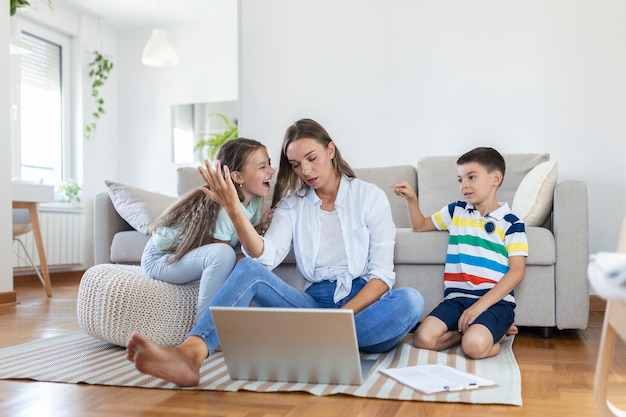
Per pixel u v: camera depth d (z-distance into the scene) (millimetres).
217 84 6168
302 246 2049
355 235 2012
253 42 4047
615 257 755
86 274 2252
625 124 3395
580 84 3471
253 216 2229
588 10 3463
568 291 2432
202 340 1652
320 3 3922
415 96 3736
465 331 2031
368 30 3828
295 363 1641
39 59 5805
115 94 6445
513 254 2160
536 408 1440
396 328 1865
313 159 1948
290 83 3971
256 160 2082
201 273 2129
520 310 2463
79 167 6062
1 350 2207
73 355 2098
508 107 3580
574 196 2445
